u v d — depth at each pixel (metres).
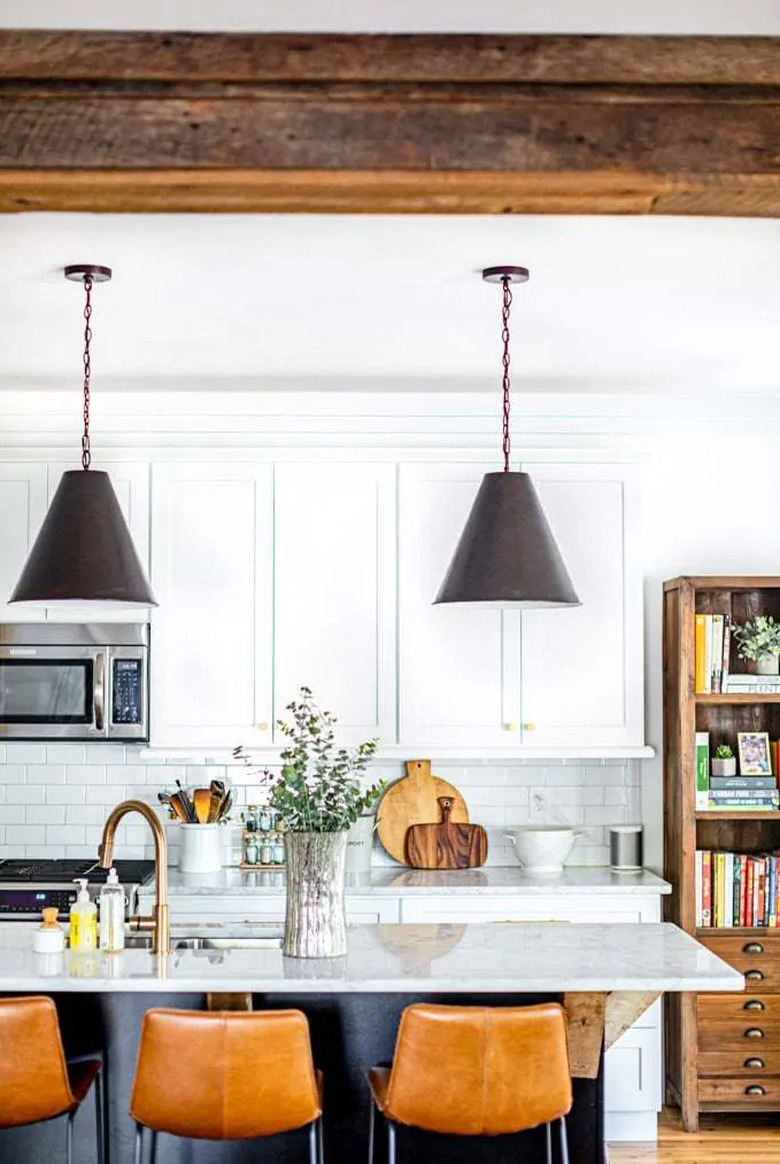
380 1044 3.95
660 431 5.87
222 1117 3.40
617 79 2.45
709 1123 5.61
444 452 5.77
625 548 5.79
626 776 6.07
